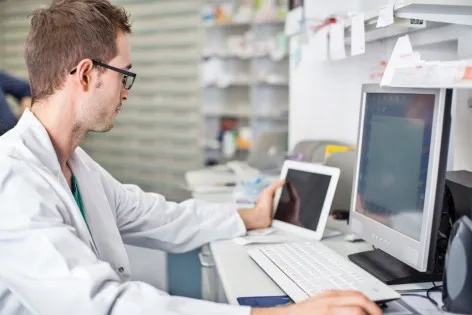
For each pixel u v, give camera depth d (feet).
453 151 4.28
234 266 3.71
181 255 7.01
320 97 7.83
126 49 3.40
